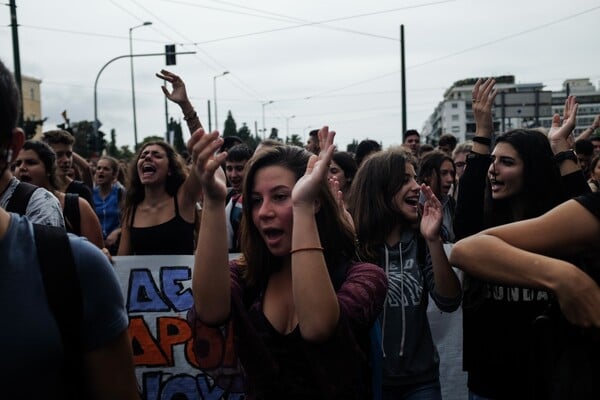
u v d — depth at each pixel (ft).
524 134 8.86
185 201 14.05
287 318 6.31
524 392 8.47
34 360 4.12
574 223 4.84
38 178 12.17
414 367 9.50
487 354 8.80
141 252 13.99
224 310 6.25
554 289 4.63
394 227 10.07
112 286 4.63
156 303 12.97
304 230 5.89
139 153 14.16
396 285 9.66
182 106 9.11
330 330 5.73
